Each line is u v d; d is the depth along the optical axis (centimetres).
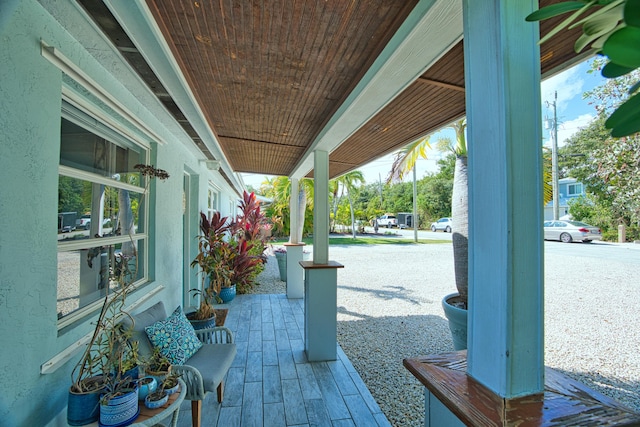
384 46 162
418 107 248
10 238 111
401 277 728
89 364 138
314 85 218
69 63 138
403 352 324
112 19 133
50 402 131
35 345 122
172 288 301
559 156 1278
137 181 241
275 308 465
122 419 126
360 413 215
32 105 120
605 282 614
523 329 87
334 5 136
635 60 43
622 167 545
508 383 85
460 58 177
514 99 88
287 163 501
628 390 259
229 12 142
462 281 278
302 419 208
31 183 121
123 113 193
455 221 289
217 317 380
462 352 117
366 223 2286
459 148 295
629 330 387
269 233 1216
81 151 168
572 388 90
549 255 923
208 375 190
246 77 207
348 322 419
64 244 152
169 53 164
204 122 264
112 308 178
